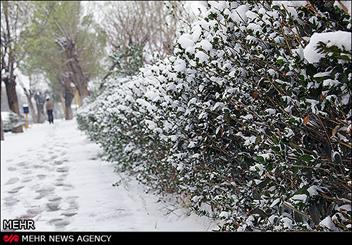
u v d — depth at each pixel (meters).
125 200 6.02
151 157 5.59
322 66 2.27
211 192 3.98
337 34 1.94
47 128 24.25
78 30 27.42
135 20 15.38
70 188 7.24
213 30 3.58
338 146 2.32
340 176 2.29
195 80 3.97
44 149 13.14
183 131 4.13
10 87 21.73
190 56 3.71
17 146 14.40
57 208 5.99
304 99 2.35
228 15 3.34
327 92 2.21
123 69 10.23
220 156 3.84
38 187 7.50
